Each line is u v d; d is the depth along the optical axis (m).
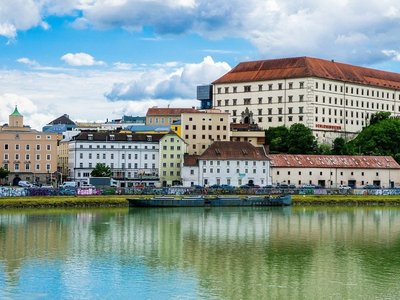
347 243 141.50
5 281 104.88
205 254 127.31
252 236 150.38
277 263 119.06
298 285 103.31
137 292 99.19
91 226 164.88
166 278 107.25
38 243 137.88
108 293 98.56
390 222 180.25
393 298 96.50
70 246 135.00
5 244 136.12
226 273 111.00
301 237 149.50
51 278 106.88
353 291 100.12
